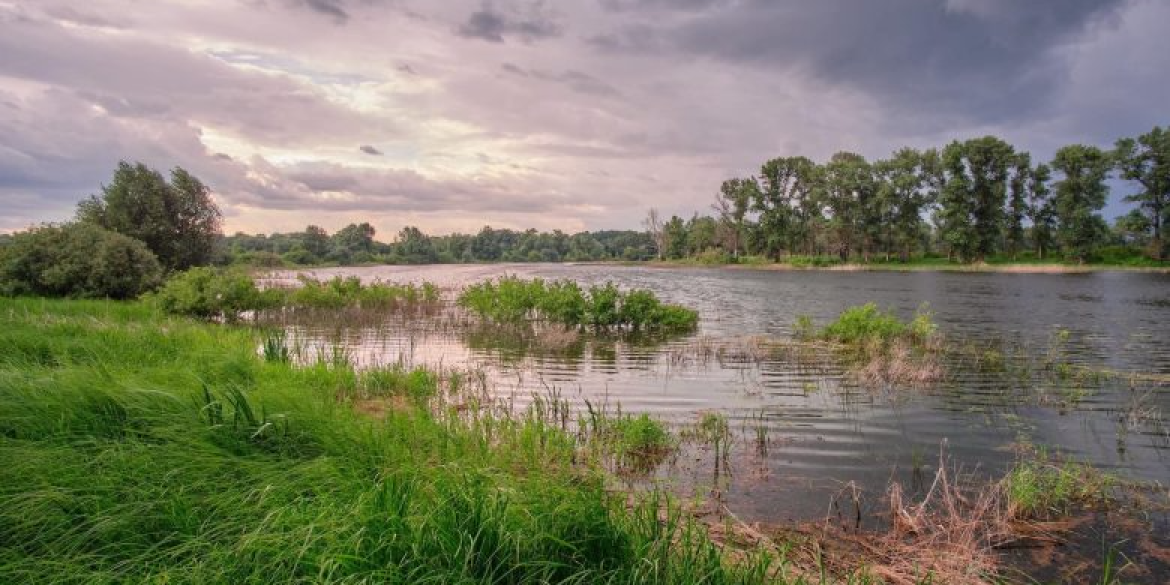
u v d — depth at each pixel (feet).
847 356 55.01
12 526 14.80
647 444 29.37
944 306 104.63
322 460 18.93
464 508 15.94
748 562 16.56
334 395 35.99
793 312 95.55
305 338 63.57
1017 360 53.36
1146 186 271.69
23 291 81.10
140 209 126.62
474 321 78.18
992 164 293.43
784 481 25.64
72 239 84.48
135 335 44.39
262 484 17.28
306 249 393.70
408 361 51.24
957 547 19.83
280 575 13.29
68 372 24.64
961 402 38.65
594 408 36.58
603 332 71.67
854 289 151.43
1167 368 50.08
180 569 13.14
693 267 351.25
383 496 16.26
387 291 96.58
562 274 255.29
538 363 51.42
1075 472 26.89
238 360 35.35
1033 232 302.45
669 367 49.80
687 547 15.92
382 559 14.08
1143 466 27.91
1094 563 19.44
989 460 28.50
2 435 18.79
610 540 15.80
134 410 21.47
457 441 25.66
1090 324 79.30
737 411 36.47
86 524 15.19
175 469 17.20
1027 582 18.33
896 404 38.09
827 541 20.34
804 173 356.18
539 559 14.73
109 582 12.95
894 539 20.48
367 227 477.77
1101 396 40.29
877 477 26.25
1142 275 215.10
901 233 315.17
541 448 27.27
